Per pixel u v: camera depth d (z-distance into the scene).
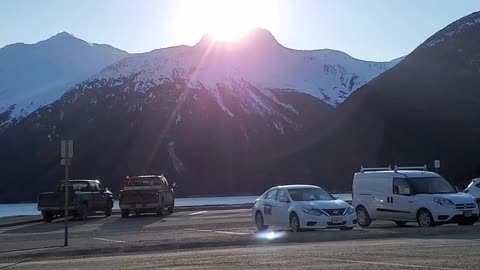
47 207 36.31
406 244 17.55
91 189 38.94
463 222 23.50
